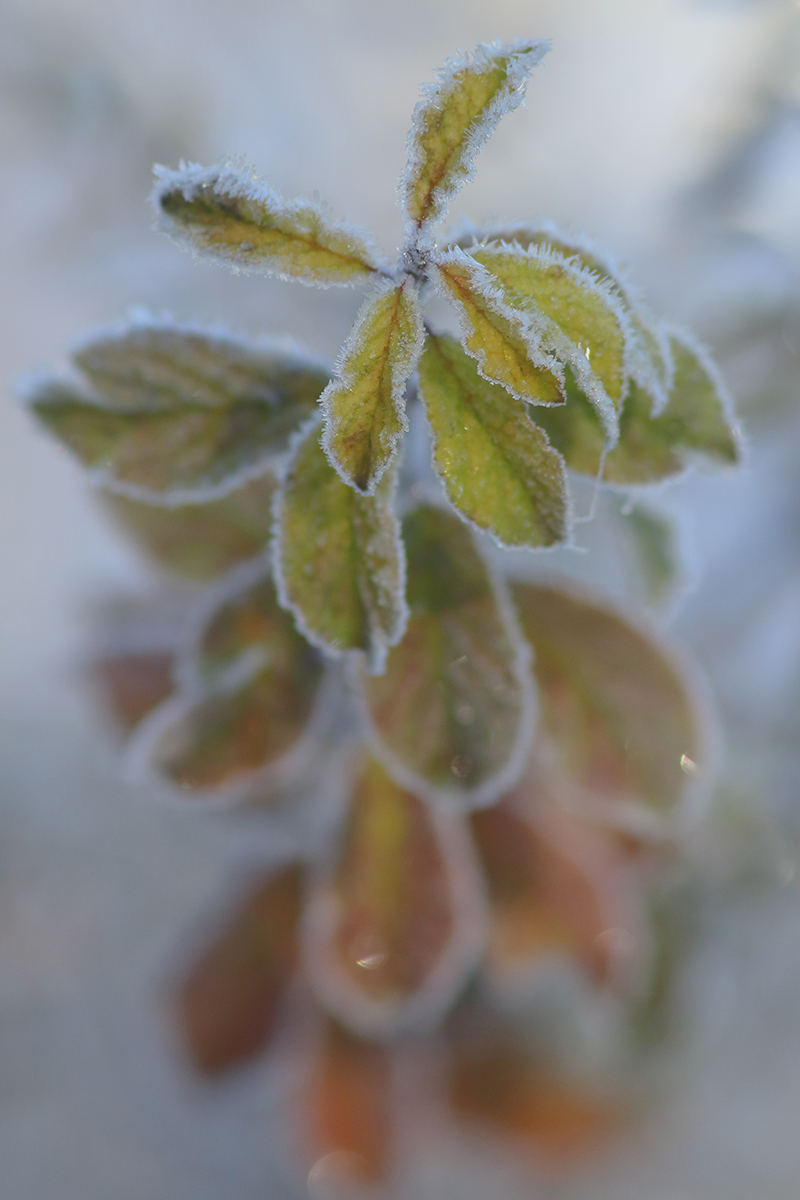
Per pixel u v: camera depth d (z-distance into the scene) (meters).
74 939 0.65
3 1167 0.60
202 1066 0.33
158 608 0.35
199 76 0.56
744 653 0.49
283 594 0.27
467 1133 0.36
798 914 0.48
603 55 0.56
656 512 0.31
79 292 0.58
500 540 0.26
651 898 0.38
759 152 0.51
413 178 0.25
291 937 0.33
